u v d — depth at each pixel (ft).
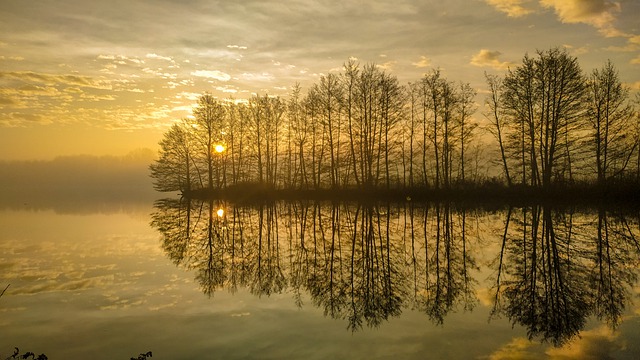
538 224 86.33
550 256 54.54
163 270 48.91
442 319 30.53
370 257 55.62
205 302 35.58
